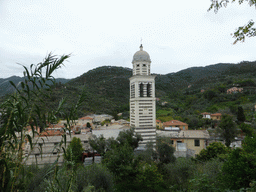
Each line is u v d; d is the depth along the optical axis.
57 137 32.97
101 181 15.41
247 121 62.09
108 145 30.97
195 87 160.75
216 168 15.30
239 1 5.38
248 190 7.89
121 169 20.45
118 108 105.12
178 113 91.56
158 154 26.39
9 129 4.30
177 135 41.41
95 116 79.69
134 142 33.16
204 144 39.19
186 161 20.52
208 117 74.94
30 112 4.74
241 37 5.76
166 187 20.34
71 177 6.32
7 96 4.84
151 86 40.19
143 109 39.38
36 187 9.45
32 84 4.62
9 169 4.36
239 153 12.55
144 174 20.67
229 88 109.19
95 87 141.75
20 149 4.65
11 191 4.34
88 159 29.44
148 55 41.38
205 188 9.34
